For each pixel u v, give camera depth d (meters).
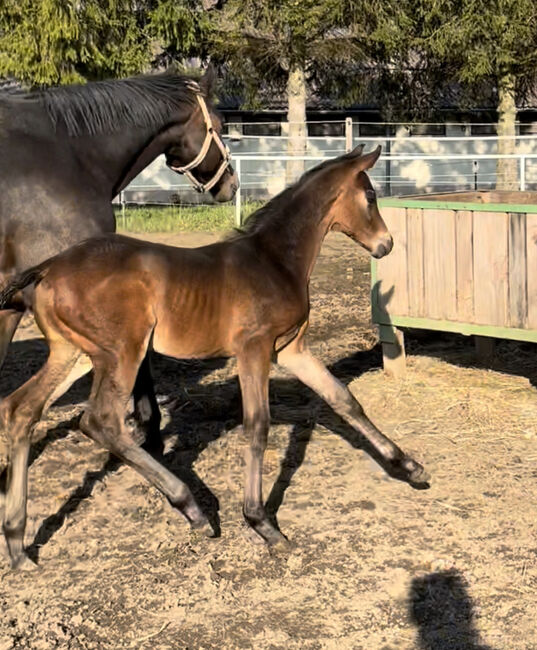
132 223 15.30
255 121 24.23
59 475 5.04
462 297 6.13
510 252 5.85
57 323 3.98
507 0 19.17
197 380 6.80
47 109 5.00
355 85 21.06
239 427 5.74
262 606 3.70
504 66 20.47
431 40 19.50
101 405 4.01
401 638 3.46
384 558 4.05
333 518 4.45
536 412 5.87
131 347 4.00
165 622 3.60
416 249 6.29
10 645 3.44
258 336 4.21
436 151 24.88
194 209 17.14
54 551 4.20
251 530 4.27
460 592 3.75
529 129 25.12
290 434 5.57
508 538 4.21
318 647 3.41
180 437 5.55
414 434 5.54
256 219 4.46
